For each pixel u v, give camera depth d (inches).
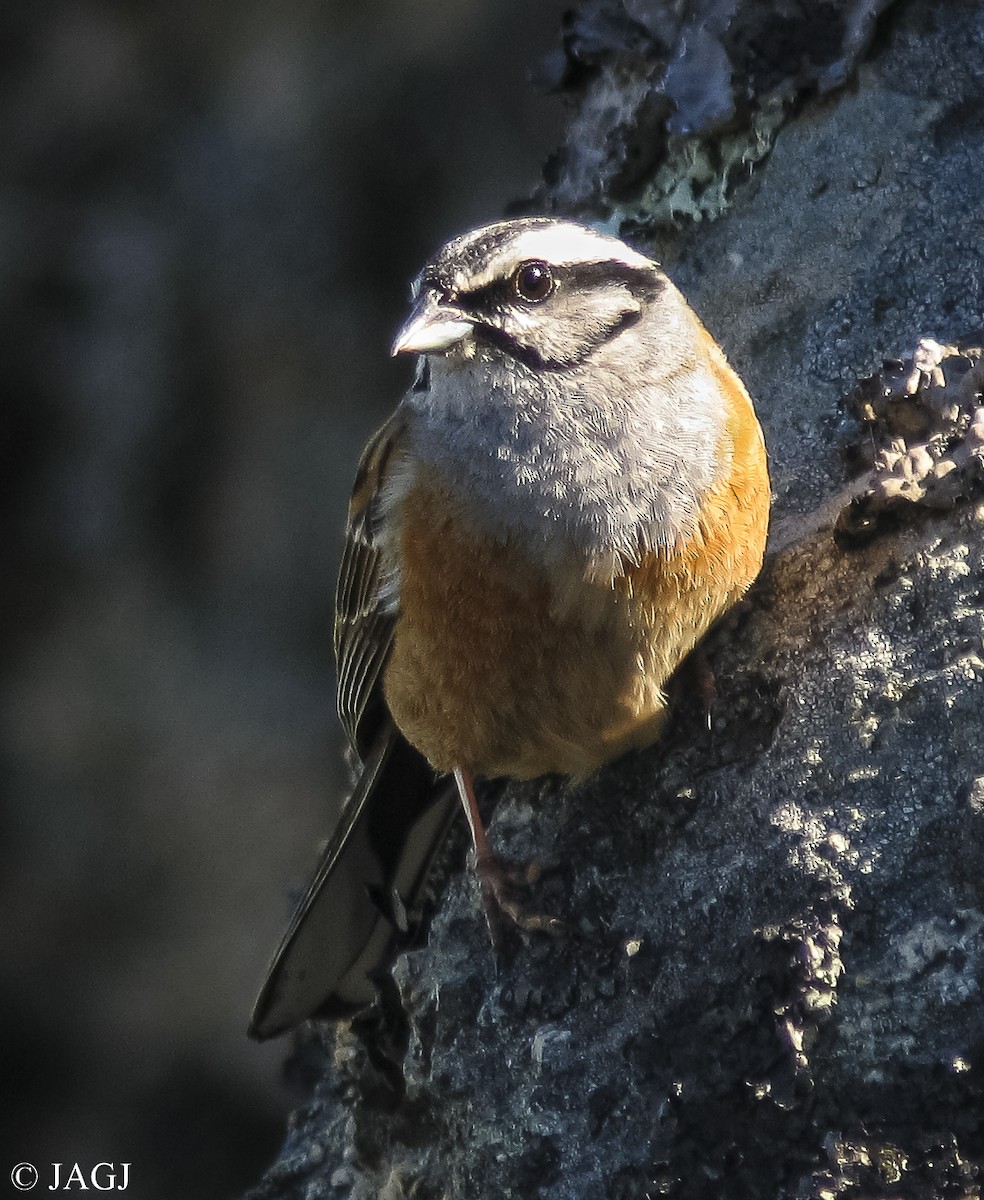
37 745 655.8
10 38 698.2
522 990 285.1
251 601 676.1
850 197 316.2
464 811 331.0
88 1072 615.2
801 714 272.4
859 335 308.0
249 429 684.7
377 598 320.2
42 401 680.4
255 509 681.0
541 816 308.2
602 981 276.4
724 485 286.5
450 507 291.7
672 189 343.6
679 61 335.0
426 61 690.8
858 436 294.5
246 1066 611.2
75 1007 623.5
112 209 690.2
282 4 700.7
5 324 679.1
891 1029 240.7
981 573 262.5
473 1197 281.4
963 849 245.6
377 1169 318.7
